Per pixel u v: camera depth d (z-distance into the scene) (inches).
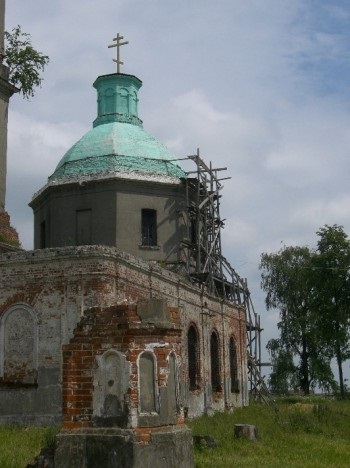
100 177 1099.3
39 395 739.4
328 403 1205.7
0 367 759.7
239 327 1243.8
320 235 1745.8
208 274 1096.8
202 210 1173.1
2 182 916.6
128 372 361.1
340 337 1670.8
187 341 983.6
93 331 371.9
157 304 380.2
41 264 765.3
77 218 1115.3
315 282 1715.1
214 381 1101.7
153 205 1120.2
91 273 745.6
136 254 1091.3
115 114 1231.5
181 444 377.4
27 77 1056.2
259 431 674.8
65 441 360.8
